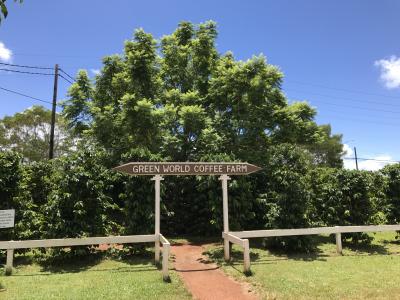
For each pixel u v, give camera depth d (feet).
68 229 37.68
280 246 44.32
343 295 27.14
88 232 38.58
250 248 45.62
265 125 59.11
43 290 28.53
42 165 44.62
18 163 39.75
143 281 31.01
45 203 42.01
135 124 56.95
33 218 39.55
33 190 43.73
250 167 40.73
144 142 58.23
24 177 42.01
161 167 38.40
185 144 58.29
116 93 65.41
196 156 57.31
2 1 14.38
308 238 43.50
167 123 57.47
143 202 41.60
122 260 39.37
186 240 51.78
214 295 28.12
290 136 61.46
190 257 41.57
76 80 67.51
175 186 56.44
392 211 51.90
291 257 41.01
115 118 60.54
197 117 55.67
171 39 67.67
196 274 34.24
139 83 61.93
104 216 40.91
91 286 29.55
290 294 27.55
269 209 46.83
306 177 46.88
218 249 44.09
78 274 33.91
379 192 53.16
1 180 37.73
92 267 36.81
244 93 56.59
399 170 52.54
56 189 40.01
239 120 58.85
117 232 45.44
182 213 56.59
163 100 64.54
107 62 66.44
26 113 127.85
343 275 32.73
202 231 55.11
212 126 59.47
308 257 40.98
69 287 29.35
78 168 38.99
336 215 47.88
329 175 51.75
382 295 27.09
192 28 69.82
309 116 65.98
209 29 67.87
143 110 54.80
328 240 50.85
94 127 60.23
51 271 35.58
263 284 30.27
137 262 38.58
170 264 38.01
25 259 39.58
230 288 29.91
